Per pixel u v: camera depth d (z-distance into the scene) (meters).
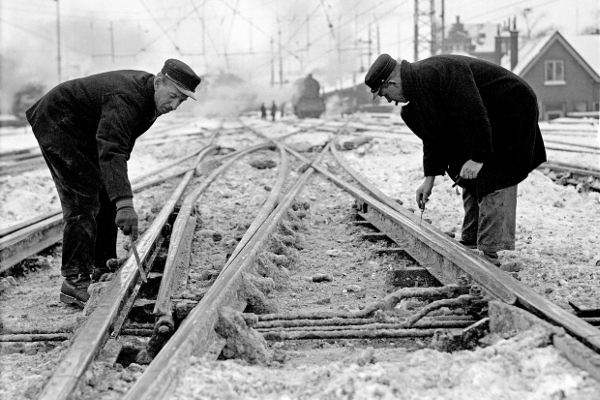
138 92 5.34
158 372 3.23
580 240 7.12
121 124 5.19
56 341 4.51
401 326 4.32
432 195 10.17
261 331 4.31
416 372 3.44
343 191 10.70
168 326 3.99
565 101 48.47
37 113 5.57
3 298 5.92
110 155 5.09
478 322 4.13
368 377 3.32
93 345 3.77
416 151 17.81
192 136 30.44
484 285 4.59
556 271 5.82
